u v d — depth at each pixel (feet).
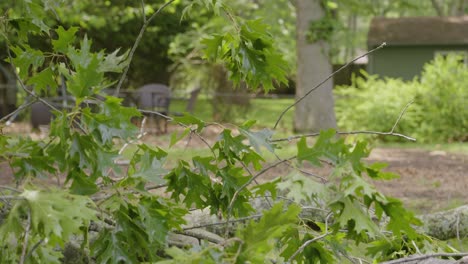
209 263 7.33
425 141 65.57
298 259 10.70
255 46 11.09
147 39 77.15
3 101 67.77
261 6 100.37
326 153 8.43
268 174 38.63
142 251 10.00
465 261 10.37
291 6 98.99
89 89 9.12
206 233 14.03
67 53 9.94
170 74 84.48
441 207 30.37
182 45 79.61
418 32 110.32
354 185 7.91
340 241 11.44
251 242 7.52
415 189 36.37
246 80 11.40
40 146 9.47
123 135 9.02
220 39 11.07
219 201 11.12
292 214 7.57
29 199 7.81
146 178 9.18
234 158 10.98
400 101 66.23
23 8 11.86
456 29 110.01
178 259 7.32
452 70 66.28
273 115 84.99
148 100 61.31
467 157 53.98
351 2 87.92
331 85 71.87
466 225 18.38
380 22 114.52
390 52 111.55
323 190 7.97
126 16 69.15
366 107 66.69
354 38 73.82
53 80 10.80
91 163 9.04
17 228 7.86
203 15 80.64
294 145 55.01
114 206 9.07
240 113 74.13
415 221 8.54
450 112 65.26
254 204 17.22
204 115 77.10
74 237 13.12
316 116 71.26
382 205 8.52
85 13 63.16
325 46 71.92
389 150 58.18
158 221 9.36
